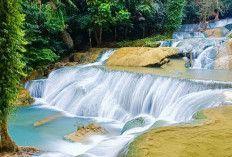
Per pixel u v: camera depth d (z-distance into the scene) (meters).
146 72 11.89
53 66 17.66
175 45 17.34
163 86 10.00
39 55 16.52
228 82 8.49
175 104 8.36
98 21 20.80
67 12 22.56
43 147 6.95
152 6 23.69
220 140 4.18
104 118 10.37
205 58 14.80
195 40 17.17
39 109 11.69
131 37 26.03
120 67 14.57
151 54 15.08
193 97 8.27
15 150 5.59
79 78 13.88
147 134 4.54
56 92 13.37
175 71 12.62
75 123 9.54
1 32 5.11
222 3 32.25
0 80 5.20
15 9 5.24
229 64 13.80
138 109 10.42
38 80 14.75
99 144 5.57
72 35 23.80
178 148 3.88
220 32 27.62
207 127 4.89
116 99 11.37
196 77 10.52
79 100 11.65
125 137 6.06
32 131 8.48
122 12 21.34
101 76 13.08
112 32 25.39
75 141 7.36
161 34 26.88
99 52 19.62
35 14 16.36
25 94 13.19
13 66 5.37
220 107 6.56
